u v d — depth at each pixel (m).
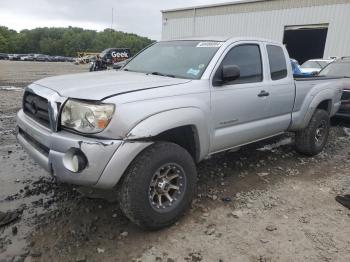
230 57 4.13
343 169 5.29
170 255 3.00
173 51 4.49
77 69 36.03
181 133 3.63
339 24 20.20
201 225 3.48
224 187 4.41
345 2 19.80
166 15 30.22
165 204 3.36
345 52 20.19
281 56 4.97
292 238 3.31
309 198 4.20
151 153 3.13
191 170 3.50
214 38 4.39
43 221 3.45
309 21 21.53
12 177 4.50
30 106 3.58
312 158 5.76
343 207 3.99
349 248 3.19
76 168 2.90
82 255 2.95
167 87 3.41
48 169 3.13
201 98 3.61
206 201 3.99
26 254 2.93
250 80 4.36
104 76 3.95
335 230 3.49
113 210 3.69
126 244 3.13
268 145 6.38
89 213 3.62
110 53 35.53
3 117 8.23
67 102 3.05
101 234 3.26
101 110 2.91
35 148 3.38
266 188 4.44
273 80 4.70
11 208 3.68
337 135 7.50
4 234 3.21
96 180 2.93
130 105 3.02
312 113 5.49
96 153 2.86
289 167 5.27
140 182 3.06
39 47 116.06
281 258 3.02
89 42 116.06
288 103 4.98
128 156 2.97
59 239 3.16
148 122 3.07
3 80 19.69
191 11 28.17
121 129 2.95
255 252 3.08
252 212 3.79
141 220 3.16
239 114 4.12
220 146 4.04
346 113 8.05
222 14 26.14
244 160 5.48
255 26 24.38
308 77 5.84
